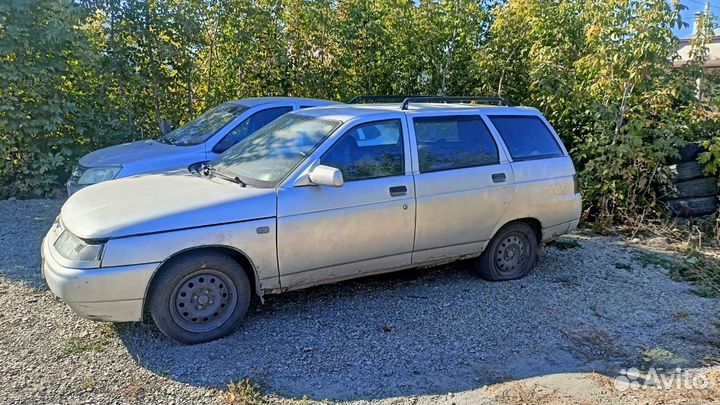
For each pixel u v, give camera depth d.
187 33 9.38
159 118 9.83
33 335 3.77
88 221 3.56
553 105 7.96
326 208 4.00
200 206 3.67
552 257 5.77
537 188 5.00
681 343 3.90
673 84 7.19
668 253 6.02
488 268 4.95
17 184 8.41
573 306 4.50
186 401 3.09
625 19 6.95
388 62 10.21
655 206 7.13
